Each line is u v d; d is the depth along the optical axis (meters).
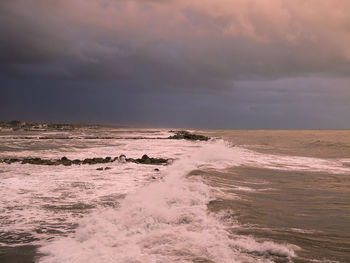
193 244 5.51
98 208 8.47
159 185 10.71
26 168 16.92
